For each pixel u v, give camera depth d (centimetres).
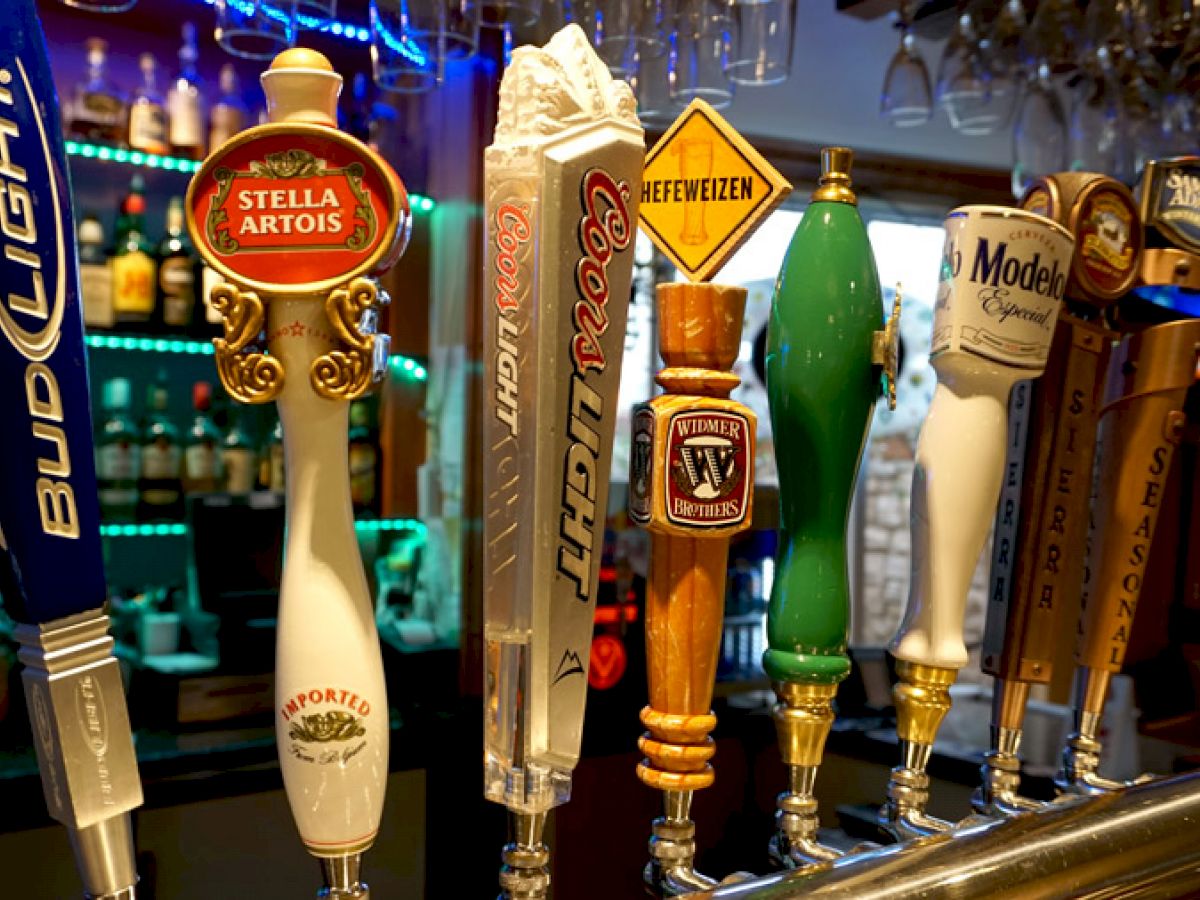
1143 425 70
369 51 202
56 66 192
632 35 132
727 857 69
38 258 40
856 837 67
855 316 57
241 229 45
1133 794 68
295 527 46
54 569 41
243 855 102
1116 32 158
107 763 42
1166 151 174
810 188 207
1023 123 182
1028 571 66
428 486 211
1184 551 104
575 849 72
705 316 54
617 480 165
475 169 193
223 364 45
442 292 211
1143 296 73
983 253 58
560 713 48
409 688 184
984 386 60
